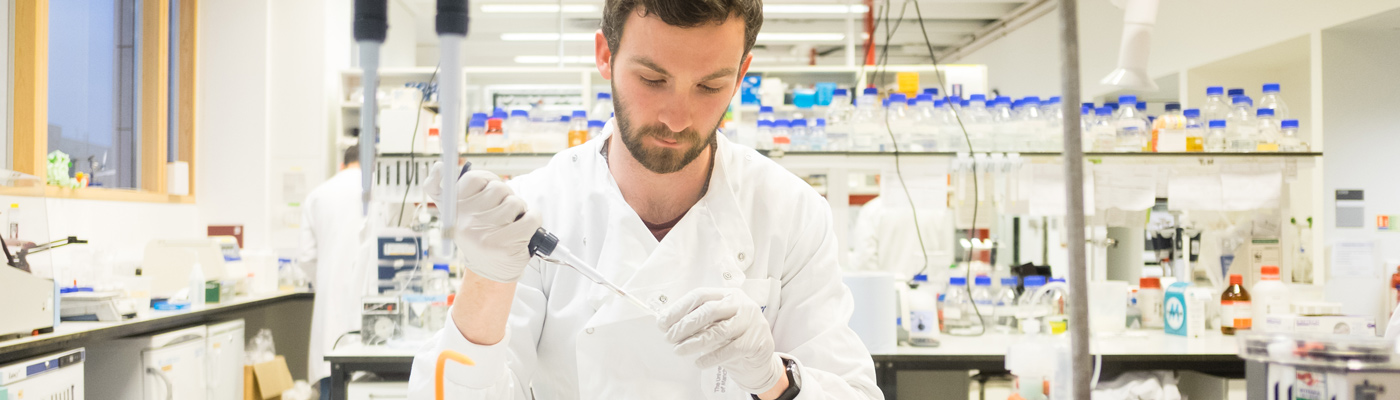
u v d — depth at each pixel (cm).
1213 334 272
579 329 109
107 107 417
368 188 52
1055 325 265
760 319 91
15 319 243
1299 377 81
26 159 350
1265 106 294
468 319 92
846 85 478
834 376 104
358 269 369
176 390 320
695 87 87
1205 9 557
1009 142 278
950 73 451
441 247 57
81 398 268
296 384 398
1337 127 457
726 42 84
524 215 84
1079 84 65
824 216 121
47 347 255
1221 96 297
